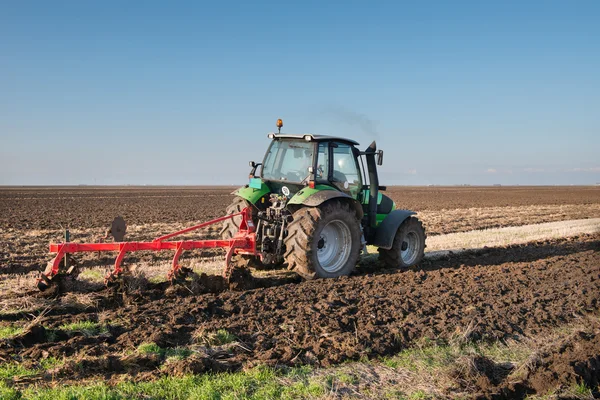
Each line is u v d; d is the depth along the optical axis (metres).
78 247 6.76
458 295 7.04
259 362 4.48
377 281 7.95
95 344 4.83
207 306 6.10
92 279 7.68
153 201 40.06
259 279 7.96
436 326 5.56
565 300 6.84
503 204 38.84
